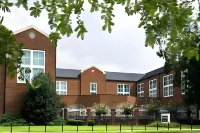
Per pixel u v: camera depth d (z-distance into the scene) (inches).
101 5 177.0
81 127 1267.2
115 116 1695.4
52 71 1582.2
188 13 178.4
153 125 1471.5
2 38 183.5
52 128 1171.3
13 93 1493.6
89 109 1657.2
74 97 1925.4
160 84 2166.6
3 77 1488.7
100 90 2292.1
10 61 192.7
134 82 2488.9
